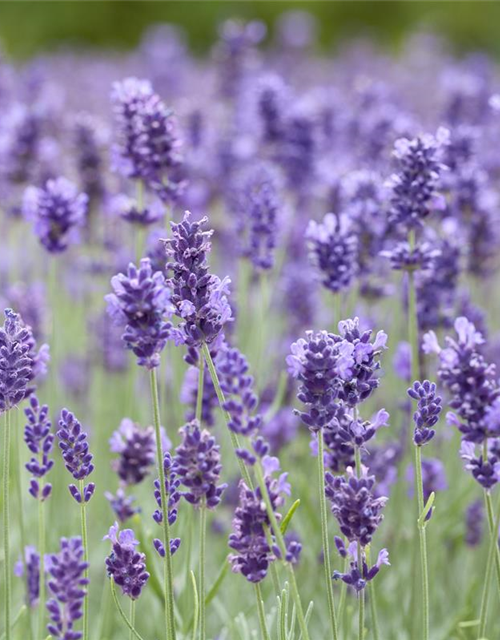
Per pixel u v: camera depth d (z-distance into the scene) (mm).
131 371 1246
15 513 1252
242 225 1290
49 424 1025
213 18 4906
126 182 1500
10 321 998
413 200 1120
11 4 4805
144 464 1085
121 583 988
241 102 1860
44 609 1089
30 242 1644
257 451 948
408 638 1147
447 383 981
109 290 1443
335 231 1164
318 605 1176
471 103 1716
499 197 1543
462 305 1245
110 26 4914
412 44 3924
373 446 1145
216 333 985
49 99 1816
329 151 1759
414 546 1117
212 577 1206
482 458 985
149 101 1197
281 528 981
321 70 3131
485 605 1017
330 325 1449
